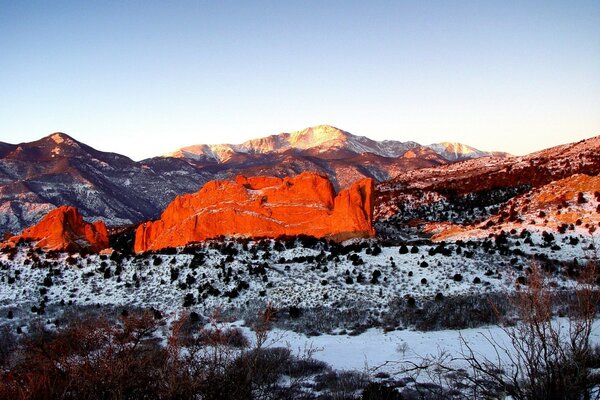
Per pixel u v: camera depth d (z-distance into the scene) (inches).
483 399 335.9
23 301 1664.6
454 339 1131.3
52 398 324.8
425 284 1605.6
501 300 1317.7
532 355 282.0
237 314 1440.7
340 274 1726.1
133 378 325.7
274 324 1352.1
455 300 1414.9
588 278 293.9
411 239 2640.3
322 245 2129.7
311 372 864.9
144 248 2677.2
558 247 1908.2
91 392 324.5
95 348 360.8
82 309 1542.8
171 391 313.4
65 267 1985.7
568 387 267.3
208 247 2180.1
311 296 1556.3
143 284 1759.4
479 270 1688.0
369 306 1470.2
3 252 2210.9
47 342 412.8
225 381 331.9
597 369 343.9
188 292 1638.8
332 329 1325.0
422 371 845.8
